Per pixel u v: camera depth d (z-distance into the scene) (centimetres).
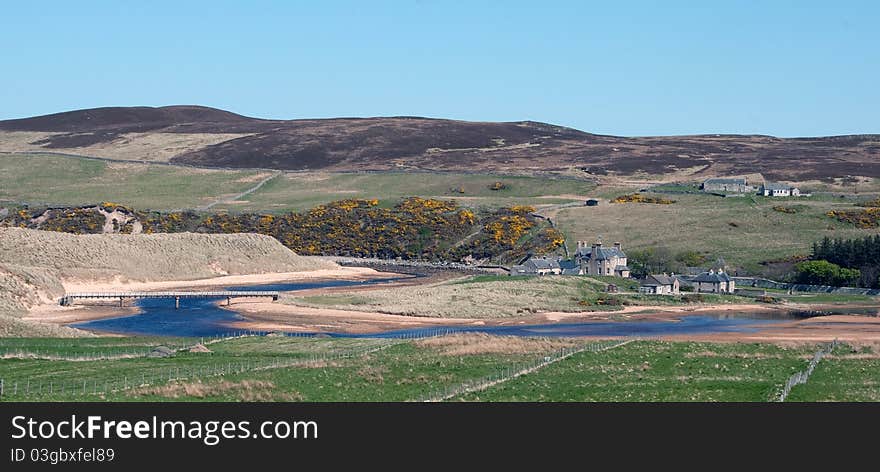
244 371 8275
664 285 16625
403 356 9281
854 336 11462
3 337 10469
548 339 10575
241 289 17800
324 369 8500
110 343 10306
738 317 13888
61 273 17025
